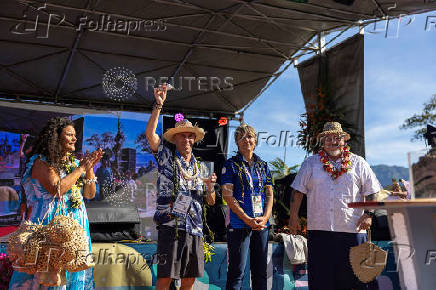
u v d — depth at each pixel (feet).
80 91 27.12
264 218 12.19
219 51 24.07
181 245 10.42
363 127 20.27
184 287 10.97
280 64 26.02
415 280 5.85
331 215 11.52
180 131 11.17
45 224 8.96
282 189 18.38
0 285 11.05
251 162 12.88
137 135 25.99
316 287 11.51
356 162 11.96
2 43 21.36
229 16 20.44
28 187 9.30
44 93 26.89
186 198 10.68
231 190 12.30
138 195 24.84
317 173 11.96
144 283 13.50
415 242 5.87
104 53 23.34
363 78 20.56
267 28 22.00
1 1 17.66
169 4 18.97
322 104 21.98
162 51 23.66
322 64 22.90
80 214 9.66
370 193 11.71
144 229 24.30
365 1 18.28
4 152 23.22
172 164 10.91
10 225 22.36
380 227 15.76
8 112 23.82
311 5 18.99
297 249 15.56
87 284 12.37
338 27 21.93
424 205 5.67
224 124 28.78
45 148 9.31
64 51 22.66
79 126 24.77
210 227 16.62
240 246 12.03
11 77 24.79
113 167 24.81
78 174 9.29
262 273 12.23
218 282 14.69
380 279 15.26
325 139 12.23
